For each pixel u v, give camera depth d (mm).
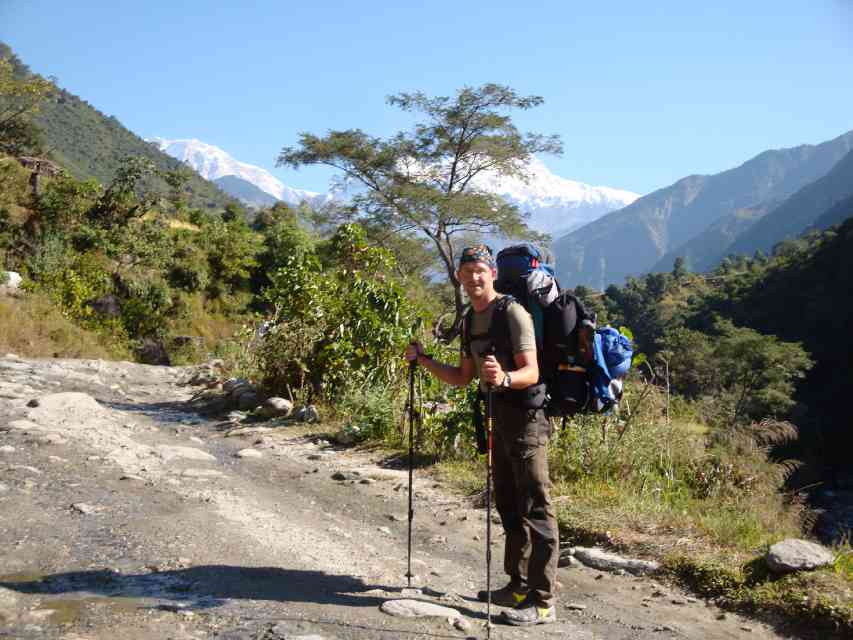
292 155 37625
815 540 5555
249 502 5906
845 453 58531
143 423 9883
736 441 7910
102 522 4887
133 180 32688
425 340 9945
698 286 154125
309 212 41844
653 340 119312
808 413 70500
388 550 4953
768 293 111250
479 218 36531
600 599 4246
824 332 93250
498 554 5059
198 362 27688
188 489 6109
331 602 3635
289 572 4133
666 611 4066
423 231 36688
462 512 6133
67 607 3363
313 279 11602
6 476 5941
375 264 11867
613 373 3670
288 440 8961
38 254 26547
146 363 26203
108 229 31109
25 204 28703
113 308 27953
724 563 4504
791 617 3859
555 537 3609
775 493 7340
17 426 7844
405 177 38344
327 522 5578
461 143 37812
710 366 59219
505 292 3723
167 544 4484
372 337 9852
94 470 6453
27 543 4309
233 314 35719
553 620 3639
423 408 8453
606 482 6859
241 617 3324
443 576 4410
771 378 59531
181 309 32031
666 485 6895
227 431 9484
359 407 9438
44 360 16875
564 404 3611
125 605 3426
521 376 3422
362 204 37312
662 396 8547
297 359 10852
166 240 32688
